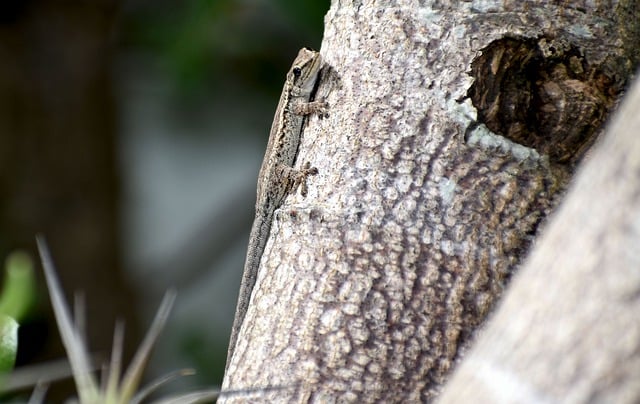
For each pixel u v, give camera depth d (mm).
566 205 585
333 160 662
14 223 1161
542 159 653
